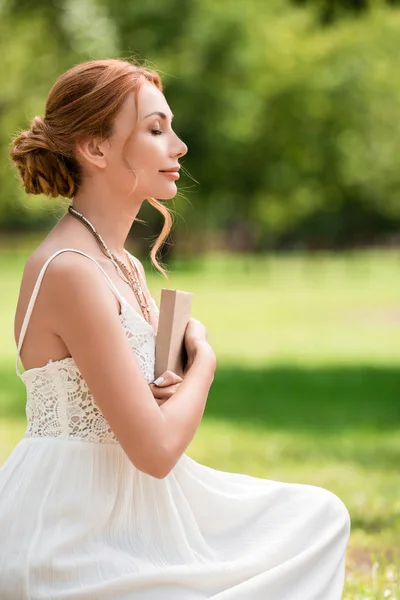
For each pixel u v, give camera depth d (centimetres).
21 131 370
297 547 363
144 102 354
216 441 1153
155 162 355
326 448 1115
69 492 336
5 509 336
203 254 6256
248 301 3316
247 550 360
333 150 4028
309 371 1825
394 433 1223
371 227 6162
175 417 338
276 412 1388
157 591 327
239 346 2198
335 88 3812
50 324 341
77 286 336
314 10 3859
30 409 352
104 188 359
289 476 945
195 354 362
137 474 348
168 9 3538
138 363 343
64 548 328
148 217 4147
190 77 3694
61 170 357
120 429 332
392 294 3547
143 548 341
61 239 352
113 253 363
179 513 356
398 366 1894
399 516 758
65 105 354
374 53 3766
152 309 386
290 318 2788
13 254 5847
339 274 4681
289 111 3956
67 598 320
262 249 6338
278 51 3797
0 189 3275
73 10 2939
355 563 618
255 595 335
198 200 4247
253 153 4116
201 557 348
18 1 2903
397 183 4169
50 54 3081
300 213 5112
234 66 3706
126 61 366
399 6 3559
